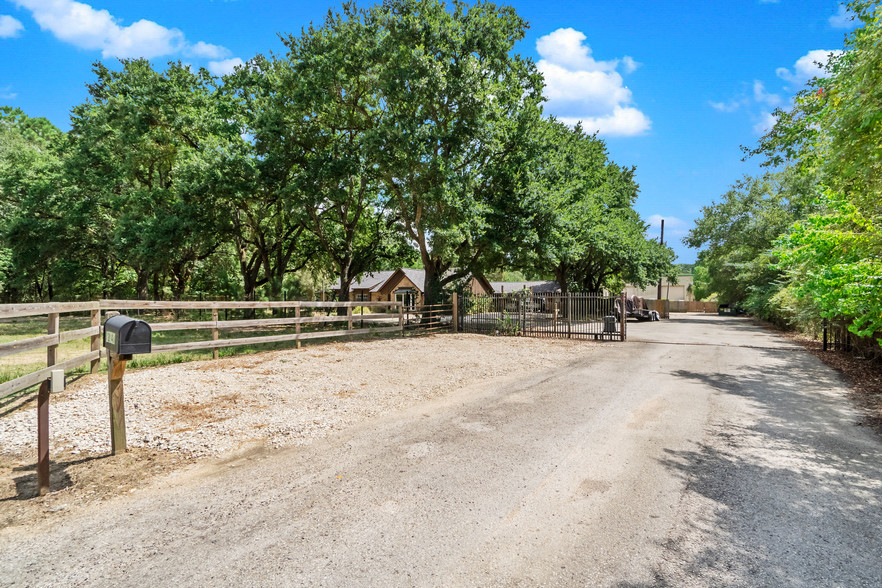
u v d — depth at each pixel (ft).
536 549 10.19
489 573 9.30
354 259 92.27
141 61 77.36
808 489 13.46
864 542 10.60
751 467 15.12
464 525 11.22
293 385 25.94
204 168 66.13
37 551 9.87
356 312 136.87
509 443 17.24
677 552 10.13
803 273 45.57
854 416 21.48
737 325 90.89
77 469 14.12
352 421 19.84
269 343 47.60
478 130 59.21
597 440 17.69
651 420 20.48
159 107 74.02
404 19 59.31
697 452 16.49
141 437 16.85
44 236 95.04
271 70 76.74
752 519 11.65
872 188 24.98
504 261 70.64
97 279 131.75
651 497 12.84
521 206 61.00
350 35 66.13
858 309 22.41
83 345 40.93
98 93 86.74
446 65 59.82
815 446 17.24
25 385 12.37
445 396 24.70
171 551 9.98
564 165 71.26
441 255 61.21
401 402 23.18
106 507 11.91
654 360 38.11
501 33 62.18
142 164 82.43
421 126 57.82
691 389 26.99
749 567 9.58
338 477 14.01
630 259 110.93
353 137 75.82
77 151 88.07
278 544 10.30
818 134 33.55
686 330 74.54
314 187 66.74
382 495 12.83
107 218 97.25
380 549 10.14
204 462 15.05
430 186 56.80
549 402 23.54
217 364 31.04
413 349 42.32
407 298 143.64
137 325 14.78
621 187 119.65
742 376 31.32
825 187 27.30
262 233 87.30
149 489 13.01
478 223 56.54
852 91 22.30
